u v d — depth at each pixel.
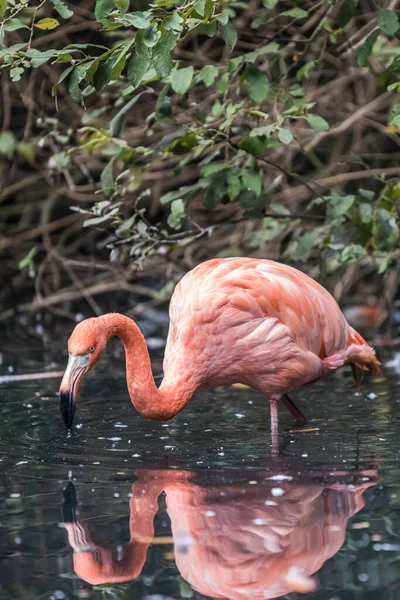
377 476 6.57
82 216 15.80
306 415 8.73
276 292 8.24
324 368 8.70
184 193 9.69
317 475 6.63
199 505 5.98
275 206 10.73
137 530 5.57
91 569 5.03
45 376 10.61
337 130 13.52
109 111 14.74
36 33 14.25
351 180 15.91
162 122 9.39
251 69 8.92
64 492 6.32
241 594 4.74
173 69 8.90
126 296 16.39
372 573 4.95
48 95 16.17
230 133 9.58
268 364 8.21
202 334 8.09
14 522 5.73
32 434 7.98
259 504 5.99
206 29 7.63
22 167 16.97
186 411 8.98
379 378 10.36
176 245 10.29
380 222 9.68
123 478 6.64
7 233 16.61
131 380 7.70
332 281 14.47
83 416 8.68
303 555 5.17
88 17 14.71
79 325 7.46
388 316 13.80
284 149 14.68
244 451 7.38
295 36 11.55
